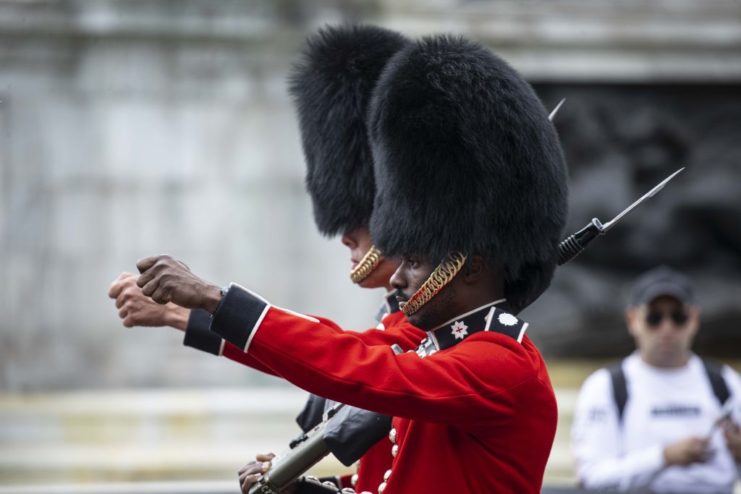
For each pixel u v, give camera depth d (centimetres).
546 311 4538
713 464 2228
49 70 4078
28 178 4100
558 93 4494
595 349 4597
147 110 4131
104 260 4125
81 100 4097
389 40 1592
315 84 1591
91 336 4134
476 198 1202
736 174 4569
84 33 4072
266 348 1125
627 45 4453
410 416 1122
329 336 1131
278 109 4153
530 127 1223
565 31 4409
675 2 4488
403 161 1230
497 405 1135
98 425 3972
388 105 1248
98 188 4122
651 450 2183
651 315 2255
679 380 2256
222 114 4153
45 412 3969
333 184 1568
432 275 1208
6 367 4109
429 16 4262
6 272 4112
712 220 4578
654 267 4588
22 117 4078
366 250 1554
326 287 4128
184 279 1148
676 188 4566
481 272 1209
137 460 3847
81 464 3841
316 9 4150
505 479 1162
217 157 4144
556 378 4369
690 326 2259
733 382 2269
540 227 1216
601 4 4447
